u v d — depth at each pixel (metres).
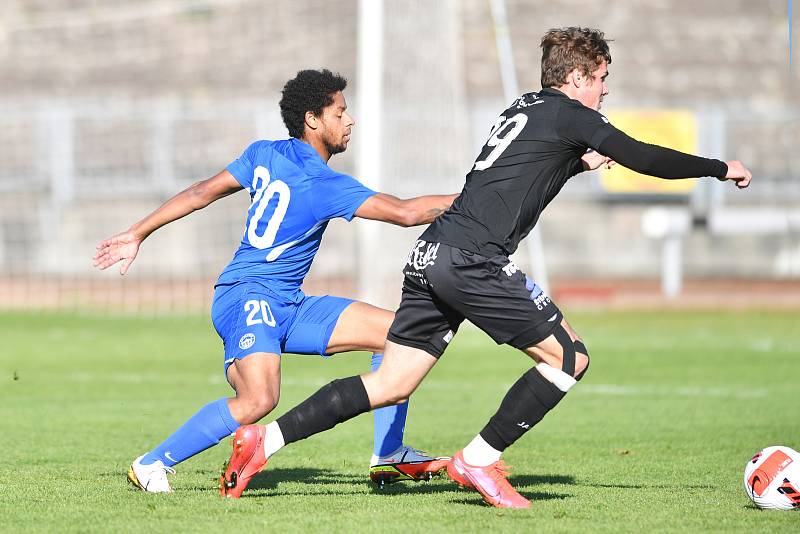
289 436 17.12
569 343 16.55
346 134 18.92
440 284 16.45
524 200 16.47
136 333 56.22
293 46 109.94
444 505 17.31
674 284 76.00
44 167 89.81
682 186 88.31
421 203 17.72
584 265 88.81
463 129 72.19
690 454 23.58
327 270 86.25
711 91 105.94
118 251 18.61
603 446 24.75
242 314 18.09
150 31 113.62
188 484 19.47
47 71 107.94
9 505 17.19
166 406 31.50
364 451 23.75
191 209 18.83
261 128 87.00
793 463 17.02
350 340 18.55
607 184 87.38
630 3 114.94
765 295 77.44
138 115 88.88
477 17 108.75
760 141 94.06
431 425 28.23
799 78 107.56
